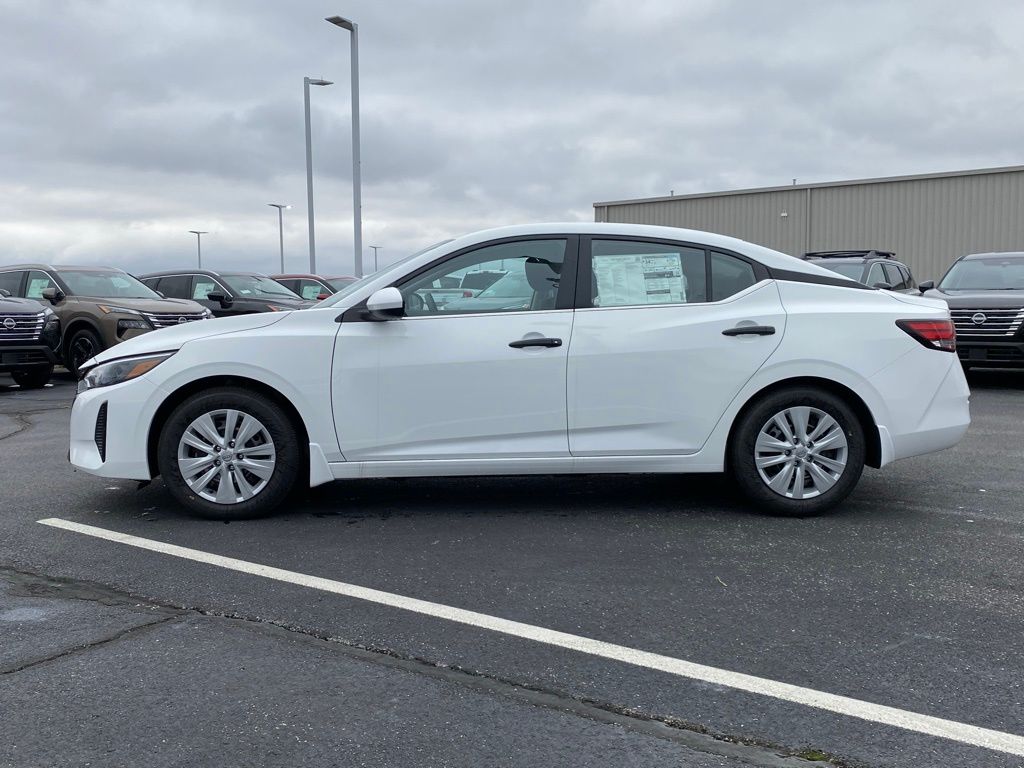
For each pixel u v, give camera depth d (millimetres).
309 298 19078
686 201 30312
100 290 14000
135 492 6035
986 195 25031
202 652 3428
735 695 3053
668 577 4262
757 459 5246
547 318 5168
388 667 3293
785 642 3490
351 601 3957
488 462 5184
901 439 5242
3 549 4742
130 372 5207
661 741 2758
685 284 5266
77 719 2908
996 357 11164
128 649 3453
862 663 3299
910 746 2719
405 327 5152
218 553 4656
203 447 5227
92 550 4715
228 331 5223
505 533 5023
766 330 5152
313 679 3195
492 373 5117
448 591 4078
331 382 5133
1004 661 3311
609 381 5137
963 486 6117
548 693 3082
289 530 5082
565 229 5293
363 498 5848
